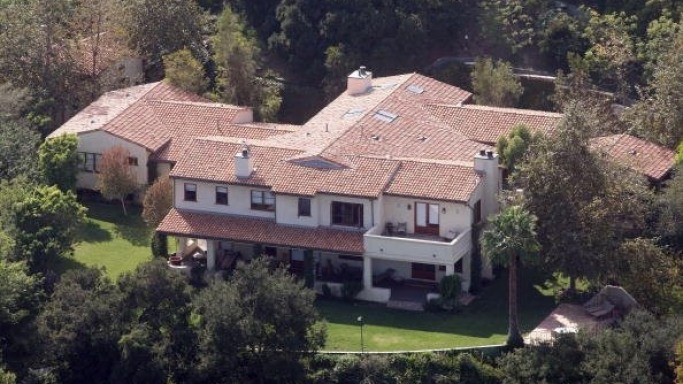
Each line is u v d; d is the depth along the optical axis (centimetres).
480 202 17550
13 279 15950
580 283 17425
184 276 17088
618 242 16788
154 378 15738
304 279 17462
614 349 15438
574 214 16762
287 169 17888
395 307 17188
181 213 18200
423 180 17475
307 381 15962
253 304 15762
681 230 17400
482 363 15962
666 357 15375
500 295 17400
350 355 16062
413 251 17088
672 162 18562
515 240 15700
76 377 16112
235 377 15988
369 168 17688
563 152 16850
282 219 17800
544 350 15712
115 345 16025
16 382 15675
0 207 18025
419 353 16012
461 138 18725
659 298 16638
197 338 16012
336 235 17488
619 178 17088
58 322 16038
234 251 18125
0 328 15725
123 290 16200
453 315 16950
